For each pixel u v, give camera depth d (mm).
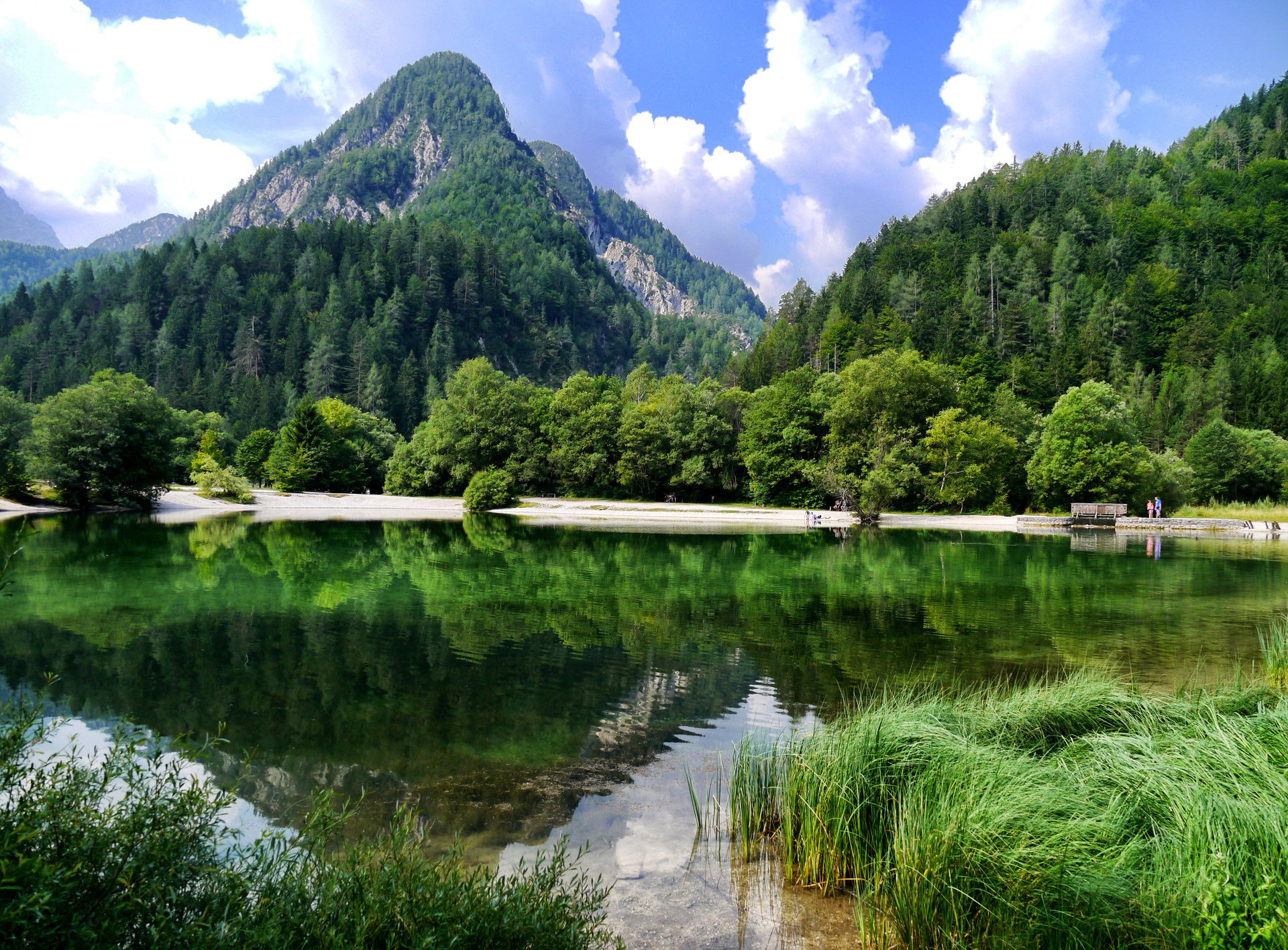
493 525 46938
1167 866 4422
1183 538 41281
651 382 84312
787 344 109875
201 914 3391
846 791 5738
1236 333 97750
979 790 5352
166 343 133000
